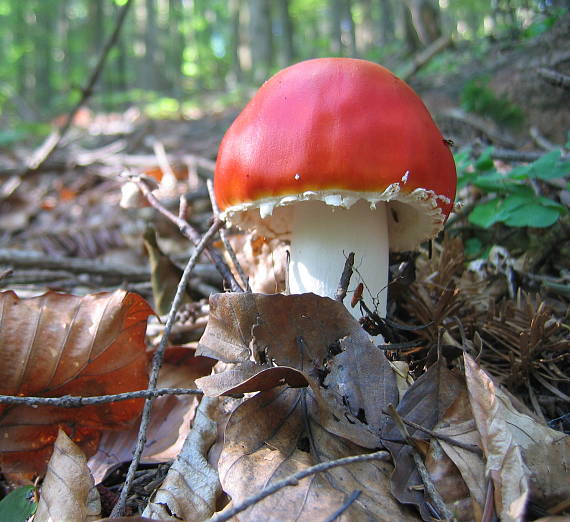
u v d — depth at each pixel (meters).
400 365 0.18
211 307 0.18
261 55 1.98
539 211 0.25
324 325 0.17
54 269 0.34
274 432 0.16
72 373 0.19
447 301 0.21
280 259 0.26
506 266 0.26
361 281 0.20
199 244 0.22
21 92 2.72
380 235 0.20
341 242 0.20
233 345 0.18
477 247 0.29
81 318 0.19
